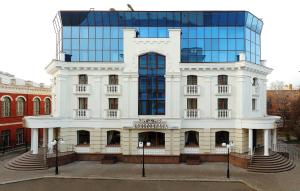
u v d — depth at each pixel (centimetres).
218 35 3850
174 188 2642
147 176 2991
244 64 3522
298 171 3219
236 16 3803
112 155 3675
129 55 3619
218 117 3638
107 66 3662
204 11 3781
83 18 3853
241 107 3594
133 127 3528
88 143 3784
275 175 3047
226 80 3678
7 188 2641
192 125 3666
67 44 3878
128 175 3027
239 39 3847
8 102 4700
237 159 3394
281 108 7531
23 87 5003
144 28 3875
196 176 2992
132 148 3578
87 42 3881
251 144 3494
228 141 3688
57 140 3288
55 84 3847
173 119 3538
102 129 3706
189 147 3656
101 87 3712
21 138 5028
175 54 3597
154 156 3556
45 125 3559
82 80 3750
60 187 2670
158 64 3625
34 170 3238
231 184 2764
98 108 3709
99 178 2919
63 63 3659
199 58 3844
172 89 3603
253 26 4003
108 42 3875
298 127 5734
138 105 3628
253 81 3888
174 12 3819
